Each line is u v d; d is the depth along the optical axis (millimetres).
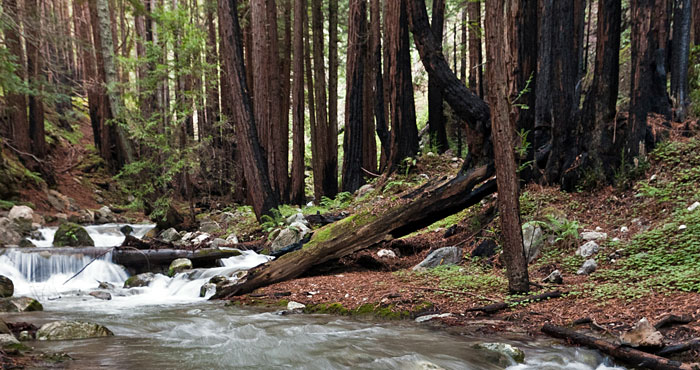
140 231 16547
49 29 17562
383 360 4227
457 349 4648
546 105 10086
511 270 6422
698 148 8914
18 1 16656
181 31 15688
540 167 10078
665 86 10781
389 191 13617
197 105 16172
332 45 18875
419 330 5496
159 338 5250
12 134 19000
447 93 8594
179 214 15703
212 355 4453
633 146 8961
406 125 14672
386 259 9797
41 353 4410
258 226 13930
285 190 17453
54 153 21875
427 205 8500
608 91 9070
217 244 12117
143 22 22719
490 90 5996
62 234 12328
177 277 9781
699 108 10734
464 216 10359
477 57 16609
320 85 18406
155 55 15727
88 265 10102
